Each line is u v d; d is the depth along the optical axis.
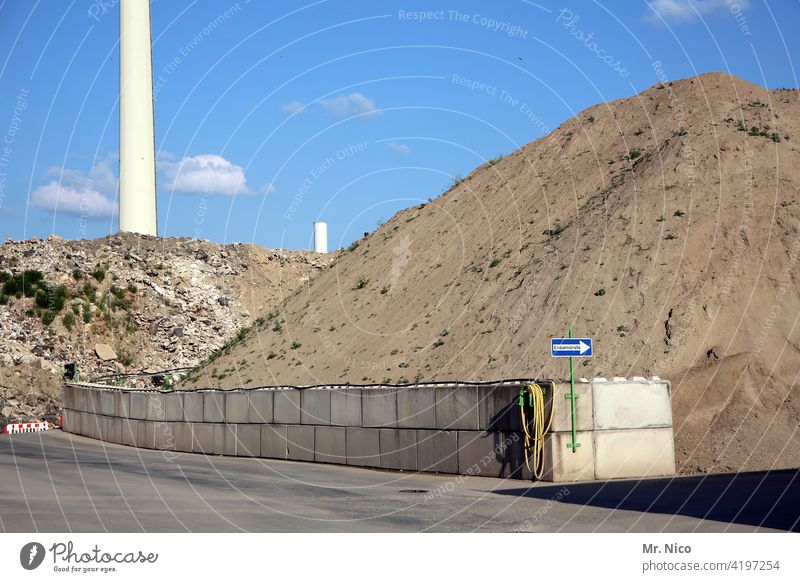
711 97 34.59
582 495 16.92
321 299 40.00
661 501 15.71
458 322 30.06
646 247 27.59
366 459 23.36
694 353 23.97
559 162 36.53
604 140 36.09
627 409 20.11
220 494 17.66
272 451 26.33
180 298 59.50
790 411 21.50
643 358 24.12
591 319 26.05
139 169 63.66
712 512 14.34
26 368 48.53
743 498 15.66
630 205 29.62
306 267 69.06
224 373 38.53
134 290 58.41
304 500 16.94
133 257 61.66
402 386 22.59
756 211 27.53
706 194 28.72
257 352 38.97
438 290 33.09
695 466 20.36
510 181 37.84
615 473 19.77
